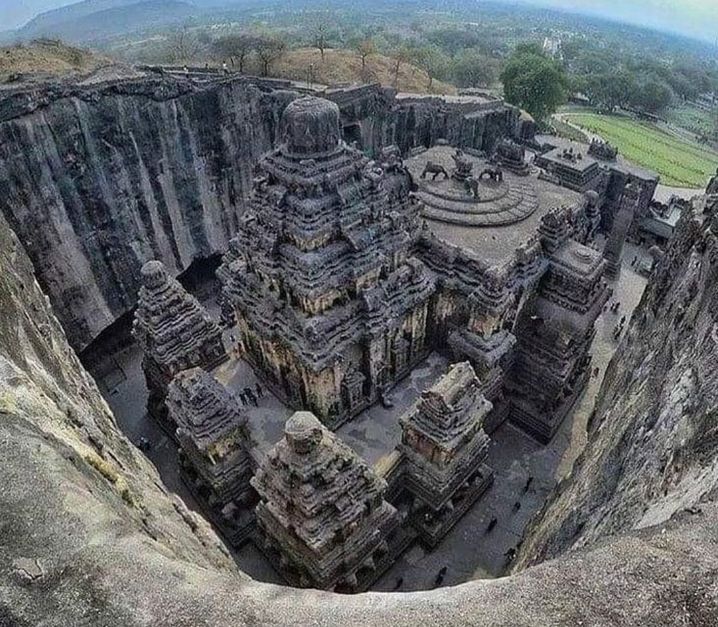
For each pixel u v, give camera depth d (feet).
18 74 179.11
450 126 269.44
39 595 28.07
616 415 87.71
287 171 111.65
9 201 160.45
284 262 118.11
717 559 29.01
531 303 152.87
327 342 119.34
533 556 79.97
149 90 186.50
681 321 78.59
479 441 131.54
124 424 169.58
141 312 149.89
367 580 122.42
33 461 34.68
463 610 27.27
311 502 99.50
